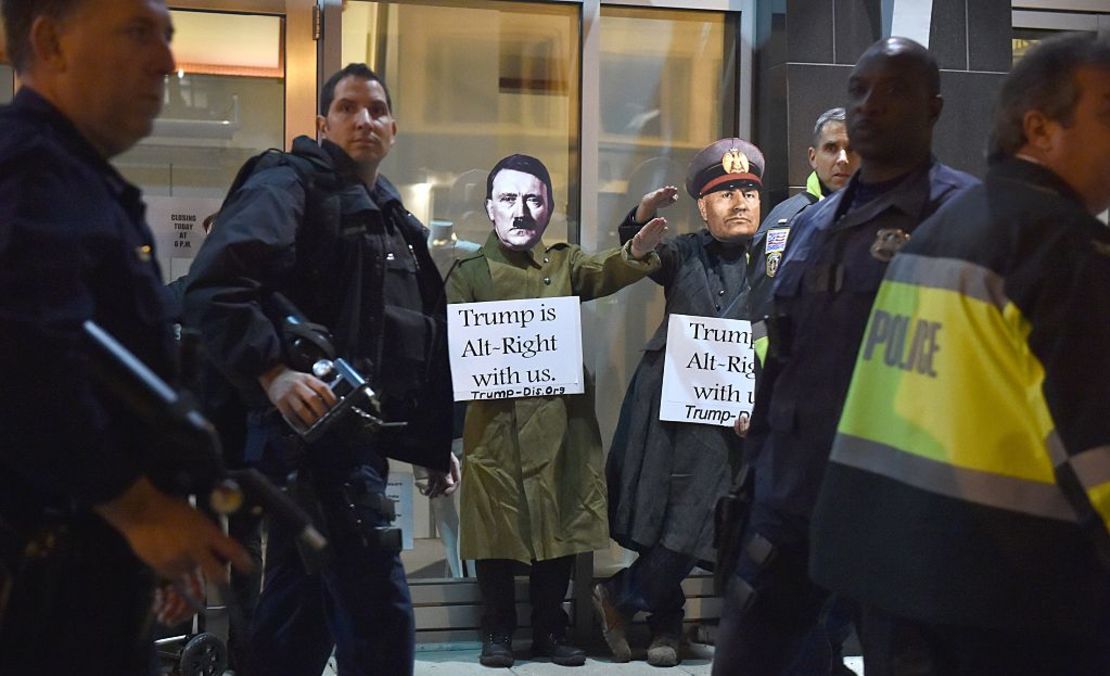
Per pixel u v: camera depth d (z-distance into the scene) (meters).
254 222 3.19
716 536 3.17
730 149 5.49
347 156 3.48
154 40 1.95
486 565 5.38
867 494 2.35
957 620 2.18
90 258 1.80
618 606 5.44
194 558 1.81
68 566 1.84
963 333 2.21
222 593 2.02
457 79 5.94
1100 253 2.13
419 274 3.65
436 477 3.84
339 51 5.70
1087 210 2.26
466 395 5.33
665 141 6.09
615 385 6.00
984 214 2.25
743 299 5.45
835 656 4.72
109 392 1.78
